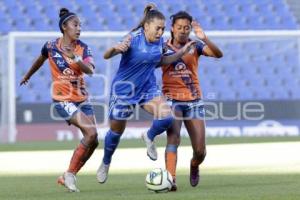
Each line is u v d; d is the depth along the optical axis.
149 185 28.52
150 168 43.88
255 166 43.47
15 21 93.81
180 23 29.52
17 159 52.03
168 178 28.47
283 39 90.81
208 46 29.72
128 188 31.16
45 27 94.44
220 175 37.41
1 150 61.56
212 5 102.25
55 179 37.19
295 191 28.06
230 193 27.72
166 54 29.94
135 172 40.97
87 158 30.62
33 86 85.19
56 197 27.56
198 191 28.84
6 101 79.06
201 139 30.20
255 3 103.50
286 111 82.19
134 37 29.11
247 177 35.84
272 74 90.81
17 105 78.75
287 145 60.78
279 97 89.69
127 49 28.89
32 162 49.56
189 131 30.69
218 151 55.66
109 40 82.44
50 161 50.12
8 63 77.94
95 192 29.44
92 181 35.44
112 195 27.80
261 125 81.00
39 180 36.66
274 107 81.94
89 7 97.75
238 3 103.00
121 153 55.19
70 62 30.19
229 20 101.44
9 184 34.34
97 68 84.50
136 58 29.08
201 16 100.75
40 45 87.19
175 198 26.02
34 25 94.19
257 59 90.69
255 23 102.06
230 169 41.50
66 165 47.03
